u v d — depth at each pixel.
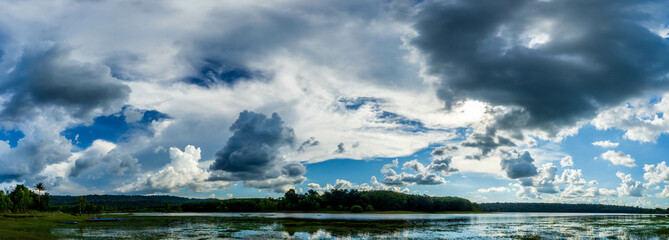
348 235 71.62
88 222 108.69
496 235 73.88
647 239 66.38
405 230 83.38
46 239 59.69
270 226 94.19
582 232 80.62
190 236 68.31
